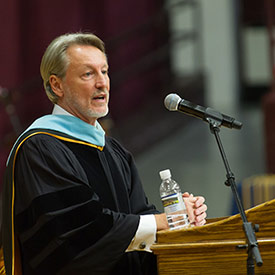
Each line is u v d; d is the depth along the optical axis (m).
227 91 43.97
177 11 40.44
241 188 12.84
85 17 29.00
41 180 7.84
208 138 31.17
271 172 21.58
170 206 7.91
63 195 7.74
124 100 32.78
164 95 34.53
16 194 8.02
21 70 24.00
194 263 7.20
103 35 30.81
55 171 7.86
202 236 7.29
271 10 22.34
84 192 7.77
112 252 7.69
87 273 7.69
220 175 23.83
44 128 8.20
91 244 7.64
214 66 43.97
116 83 31.89
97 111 8.19
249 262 6.81
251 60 45.38
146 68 35.03
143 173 25.02
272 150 21.53
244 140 30.00
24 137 8.14
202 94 39.62
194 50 41.66
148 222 7.78
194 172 24.56
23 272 8.08
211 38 43.84
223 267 7.15
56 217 7.66
